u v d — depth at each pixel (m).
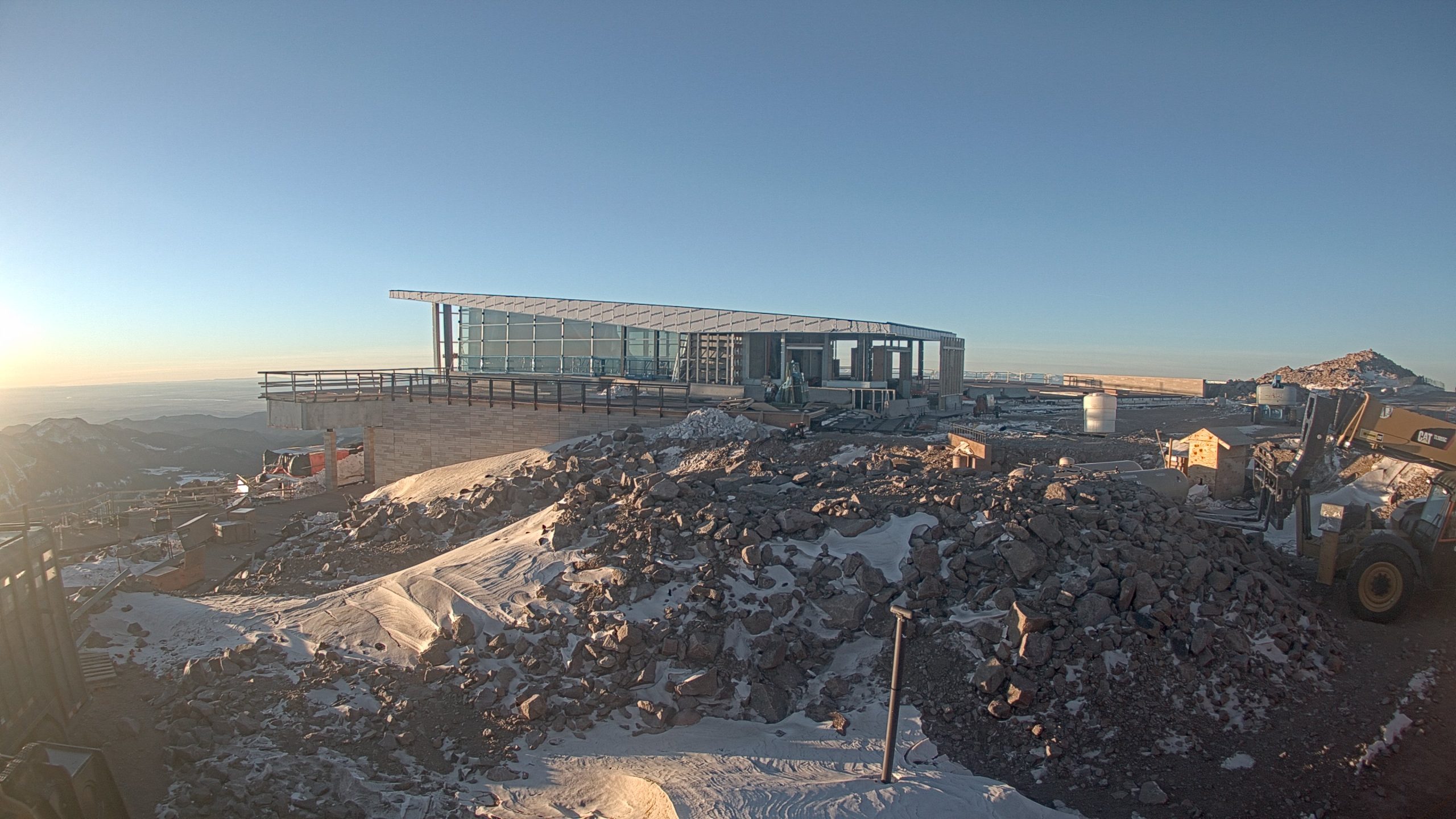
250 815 8.19
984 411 34.66
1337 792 8.77
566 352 37.19
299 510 26.41
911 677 10.97
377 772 9.30
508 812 8.67
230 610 13.85
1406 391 44.31
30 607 8.52
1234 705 10.25
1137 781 9.16
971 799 8.53
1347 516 14.05
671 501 15.10
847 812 8.18
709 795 8.52
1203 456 18.95
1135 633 11.01
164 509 28.25
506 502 20.47
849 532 13.59
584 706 10.62
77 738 9.20
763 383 29.77
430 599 13.16
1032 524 12.77
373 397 29.30
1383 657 11.47
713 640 11.48
